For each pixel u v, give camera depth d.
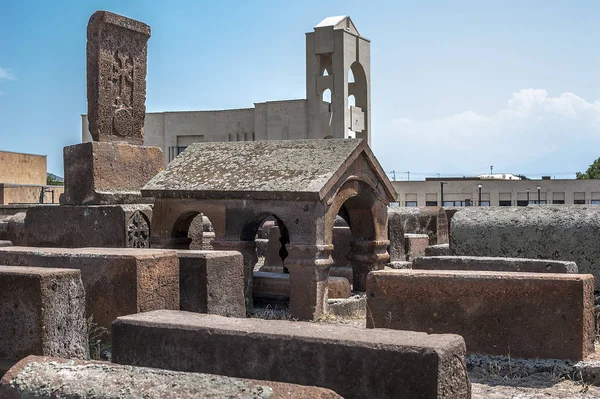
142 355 6.47
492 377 7.76
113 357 6.62
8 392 4.69
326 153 12.27
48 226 14.09
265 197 11.77
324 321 11.40
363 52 48.72
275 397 4.22
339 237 15.88
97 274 8.49
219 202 12.38
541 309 7.95
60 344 6.94
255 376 5.91
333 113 46.22
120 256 8.40
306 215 11.50
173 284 8.80
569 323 7.84
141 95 15.04
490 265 9.95
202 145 13.84
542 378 7.69
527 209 12.25
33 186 45.91
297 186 11.54
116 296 8.38
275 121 46.91
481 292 8.21
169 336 6.36
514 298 8.07
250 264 12.43
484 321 8.19
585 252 11.32
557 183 56.16
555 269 9.48
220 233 12.36
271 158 12.62
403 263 16.03
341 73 45.97
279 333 5.90
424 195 58.66
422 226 22.23
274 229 17.08
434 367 5.20
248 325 6.25
